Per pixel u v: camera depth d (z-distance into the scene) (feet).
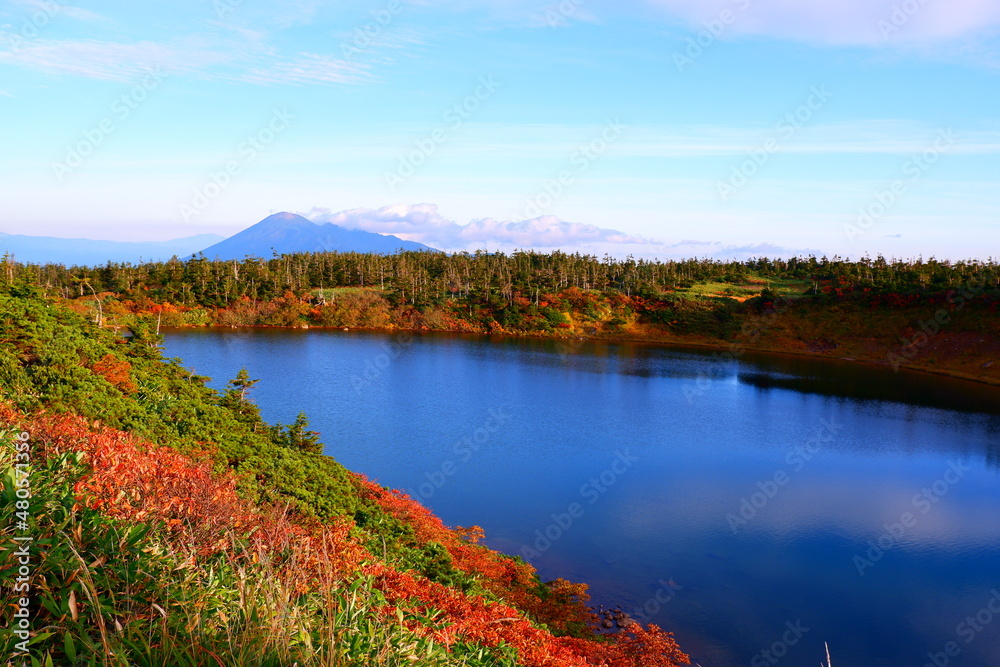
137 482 26.43
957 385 261.85
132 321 119.96
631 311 450.30
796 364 321.11
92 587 13.03
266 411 186.09
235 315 442.91
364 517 76.95
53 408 52.47
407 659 18.17
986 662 70.85
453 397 220.23
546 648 42.73
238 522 29.58
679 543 101.76
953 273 428.97
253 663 13.34
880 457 155.02
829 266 538.47
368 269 561.02
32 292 92.84
